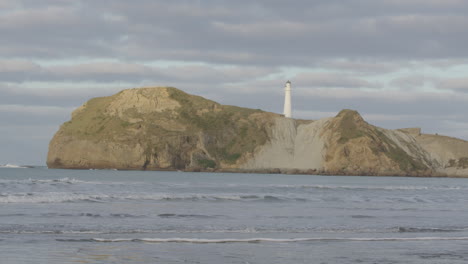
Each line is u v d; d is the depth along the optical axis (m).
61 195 40.66
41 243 20.56
